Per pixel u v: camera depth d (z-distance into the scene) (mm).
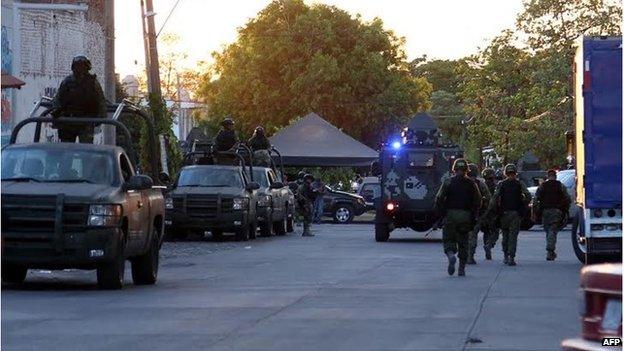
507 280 39594
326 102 151375
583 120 43375
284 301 31953
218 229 66562
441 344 23359
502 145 125562
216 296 33469
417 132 68188
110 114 51656
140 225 36500
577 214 48438
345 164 104062
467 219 41406
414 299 32562
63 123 39000
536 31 118938
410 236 75375
